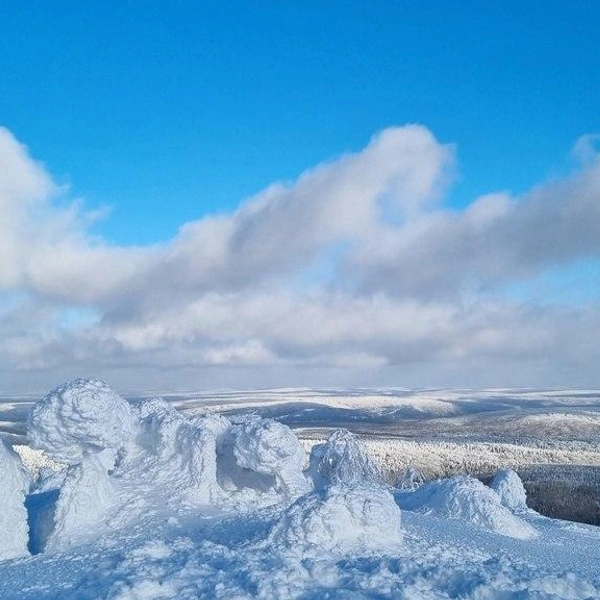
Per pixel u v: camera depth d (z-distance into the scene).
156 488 17.34
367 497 14.05
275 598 9.09
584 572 14.10
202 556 11.23
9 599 10.16
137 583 9.35
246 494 18.33
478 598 9.34
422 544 14.23
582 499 59.84
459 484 22.95
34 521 17.73
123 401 18.33
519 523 20.53
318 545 12.48
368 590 9.62
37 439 16.69
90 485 16.11
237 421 20.42
